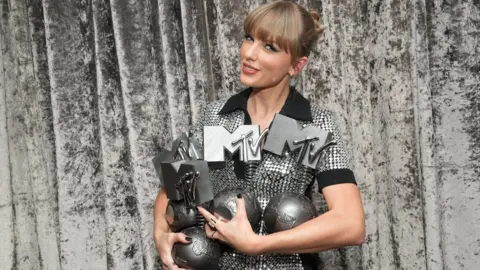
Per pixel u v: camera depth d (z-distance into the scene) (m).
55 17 1.48
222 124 1.18
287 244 0.97
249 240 0.96
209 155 1.09
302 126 1.11
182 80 1.58
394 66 1.51
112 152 1.55
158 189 1.59
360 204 1.05
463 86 1.49
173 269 1.05
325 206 1.58
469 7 1.46
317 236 0.98
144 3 1.53
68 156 1.52
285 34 1.04
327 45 1.52
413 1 1.46
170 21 1.55
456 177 1.54
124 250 1.58
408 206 1.54
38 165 1.54
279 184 1.08
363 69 1.56
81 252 1.55
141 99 1.55
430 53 1.50
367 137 1.57
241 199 1.00
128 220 1.58
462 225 1.55
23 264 1.55
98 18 1.51
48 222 1.57
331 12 1.51
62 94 1.50
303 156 1.05
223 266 1.09
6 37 1.50
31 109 1.53
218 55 1.58
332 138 1.07
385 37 1.52
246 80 1.08
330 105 1.53
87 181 1.54
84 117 1.52
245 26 1.08
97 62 1.53
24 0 1.51
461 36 1.48
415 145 1.51
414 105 1.50
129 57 1.53
